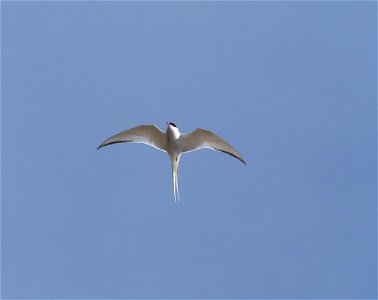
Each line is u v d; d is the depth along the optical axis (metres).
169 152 17.59
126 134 17.72
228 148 17.42
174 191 17.67
